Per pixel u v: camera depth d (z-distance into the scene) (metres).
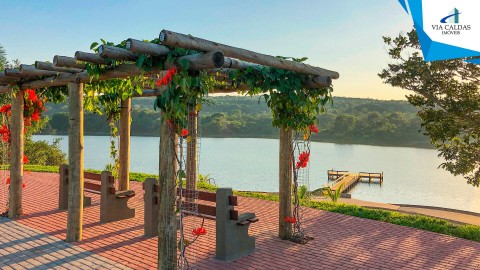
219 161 48.09
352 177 32.81
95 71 5.37
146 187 6.85
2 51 20.92
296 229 7.59
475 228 8.04
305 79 6.52
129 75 5.34
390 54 11.52
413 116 92.31
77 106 6.49
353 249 6.48
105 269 5.26
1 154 15.06
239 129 105.19
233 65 5.52
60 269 5.25
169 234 4.80
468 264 5.90
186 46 4.18
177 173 4.82
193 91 4.69
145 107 82.12
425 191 30.81
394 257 6.13
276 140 96.75
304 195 10.44
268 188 29.00
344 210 9.30
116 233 7.00
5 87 8.13
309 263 5.74
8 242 6.35
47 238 6.60
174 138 4.76
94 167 35.16
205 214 6.10
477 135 11.02
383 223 8.28
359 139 95.00
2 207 8.89
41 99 8.21
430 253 6.38
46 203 9.34
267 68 5.98
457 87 10.91
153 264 5.48
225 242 5.74
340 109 113.50
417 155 66.19
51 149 29.75
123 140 9.59
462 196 28.77
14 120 7.88
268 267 5.52
